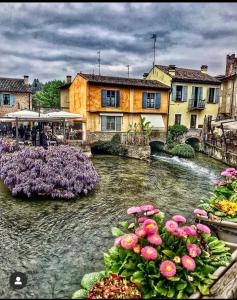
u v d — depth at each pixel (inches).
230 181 323.0
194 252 158.2
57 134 894.4
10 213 337.4
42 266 222.7
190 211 359.3
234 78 1149.1
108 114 975.6
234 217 251.4
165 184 510.3
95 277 179.8
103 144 918.4
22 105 1134.4
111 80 989.2
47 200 392.8
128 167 670.5
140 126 1013.8
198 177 578.2
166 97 1079.6
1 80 1161.4
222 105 1269.7
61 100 1247.5
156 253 149.5
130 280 157.5
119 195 427.8
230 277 160.6
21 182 402.3
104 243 263.4
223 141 779.4
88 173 445.1
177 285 149.8
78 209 357.7
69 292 190.2
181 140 1063.0
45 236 276.8
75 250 249.3
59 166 433.4
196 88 1131.3
